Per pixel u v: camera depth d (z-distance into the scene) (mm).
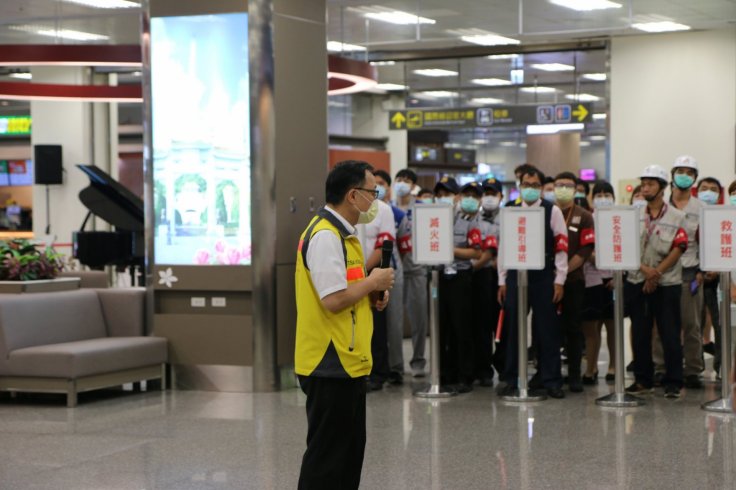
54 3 14414
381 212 8031
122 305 8539
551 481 5055
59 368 7453
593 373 8344
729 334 6965
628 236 7086
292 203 8289
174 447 5969
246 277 8102
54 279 8594
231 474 5273
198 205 8234
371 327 3992
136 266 13734
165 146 8312
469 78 18891
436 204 7551
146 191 8391
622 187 16656
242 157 8094
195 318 8273
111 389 8422
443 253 7535
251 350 8102
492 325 8617
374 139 21516
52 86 13742
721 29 15977
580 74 17641
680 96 16250
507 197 20000
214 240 8195
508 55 17766
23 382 7605
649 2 13906
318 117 8578
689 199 8008
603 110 17047
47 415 7152
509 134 19969
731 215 6824
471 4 14250
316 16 8523
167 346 8336
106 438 6281
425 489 4926
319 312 3840
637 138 16562
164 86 8289
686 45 16203
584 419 6723
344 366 3834
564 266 7562
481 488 4938
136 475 5281
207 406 7430
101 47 11805
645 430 6328
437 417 6848
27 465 5551
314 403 3869
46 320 7980
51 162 18719
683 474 5176
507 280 7730
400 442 6035
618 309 7266
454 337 8328
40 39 17656
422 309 8953
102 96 13891
